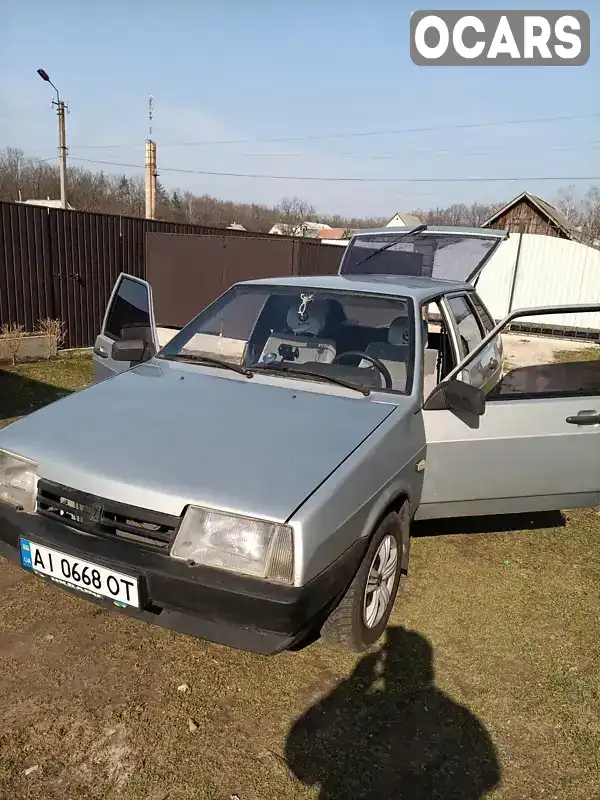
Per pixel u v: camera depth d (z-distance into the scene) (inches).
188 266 470.3
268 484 87.3
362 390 120.3
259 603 79.4
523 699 98.8
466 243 203.9
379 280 159.0
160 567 83.8
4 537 98.2
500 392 129.6
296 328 140.5
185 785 79.7
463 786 82.0
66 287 406.3
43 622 111.8
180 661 103.5
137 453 95.0
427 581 134.0
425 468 123.3
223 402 114.7
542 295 660.7
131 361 146.6
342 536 89.5
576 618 122.6
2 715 89.6
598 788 82.8
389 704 96.3
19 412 244.5
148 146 927.7
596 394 134.5
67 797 77.2
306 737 88.7
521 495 132.0
